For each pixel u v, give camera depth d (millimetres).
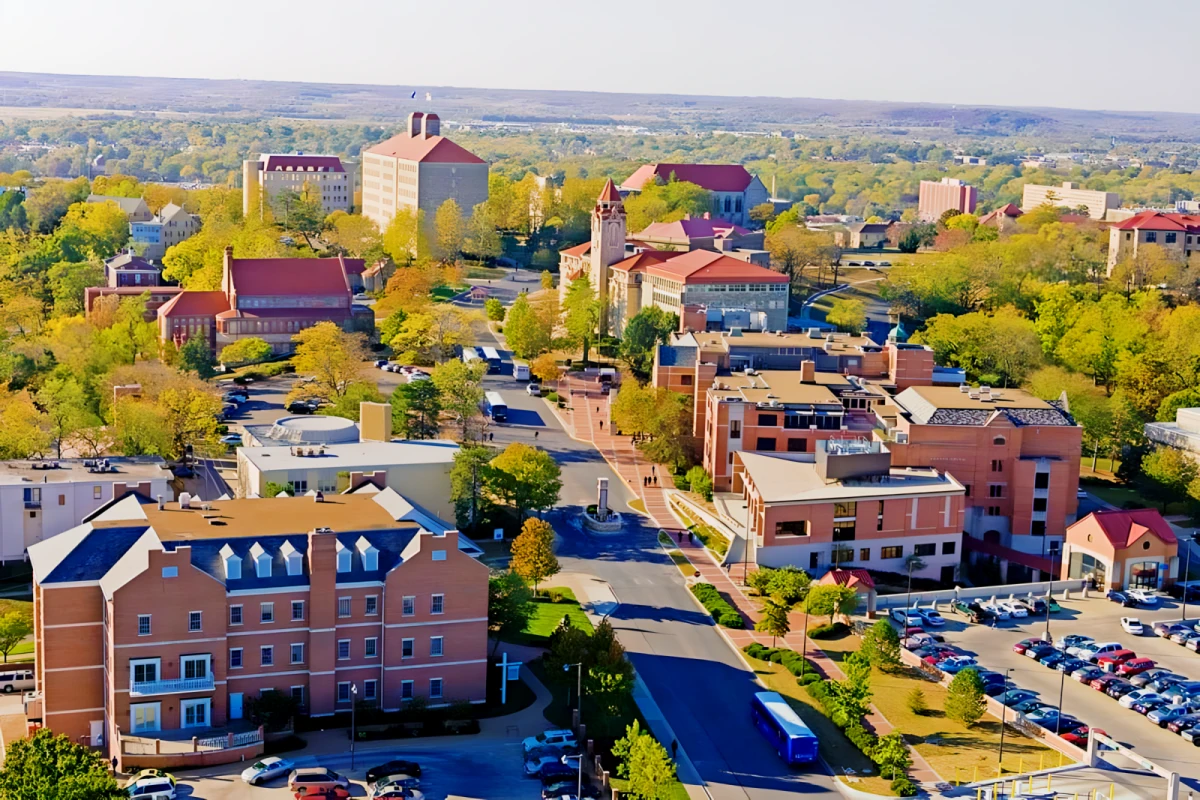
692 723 183750
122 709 168125
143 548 172875
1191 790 168500
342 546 179375
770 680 197625
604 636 186875
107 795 143500
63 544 178625
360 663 178875
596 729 178875
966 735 182625
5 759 151375
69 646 171375
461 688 183250
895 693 195125
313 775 160875
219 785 161375
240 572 173250
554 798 161500
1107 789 168000
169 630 168750
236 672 173375
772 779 170250
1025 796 165750
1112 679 198250
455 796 162125
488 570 182125
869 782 169750
